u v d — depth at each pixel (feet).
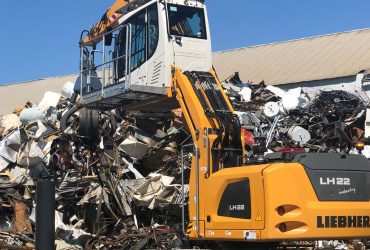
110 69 39.88
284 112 61.00
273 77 97.55
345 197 27.48
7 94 128.98
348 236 27.09
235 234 27.63
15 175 50.34
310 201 26.71
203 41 36.94
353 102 62.28
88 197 46.80
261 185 26.48
